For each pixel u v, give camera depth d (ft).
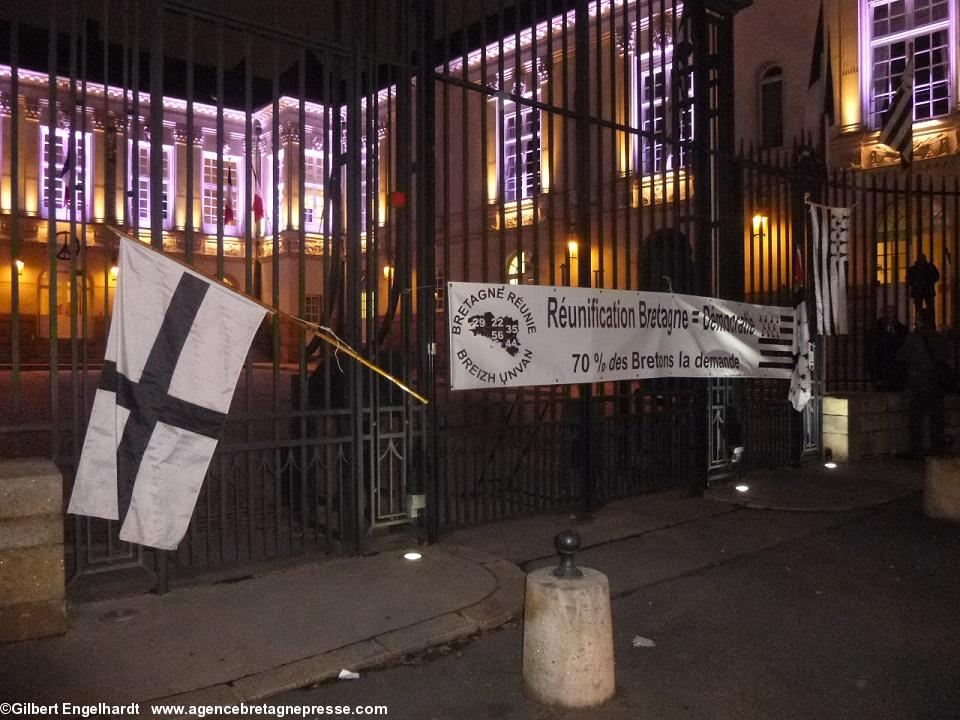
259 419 16.43
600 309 22.20
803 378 30.32
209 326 15.15
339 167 18.26
